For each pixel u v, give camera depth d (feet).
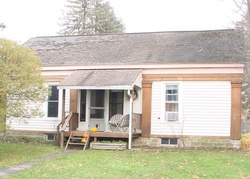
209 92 54.85
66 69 61.62
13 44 41.96
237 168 35.45
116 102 60.29
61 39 76.28
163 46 63.36
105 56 62.44
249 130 80.64
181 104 56.08
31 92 43.57
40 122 63.21
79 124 61.26
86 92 61.57
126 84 51.60
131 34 73.10
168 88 57.06
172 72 56.65
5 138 64.18
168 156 44.06
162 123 56.80
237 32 64.64
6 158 42.32
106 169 34.01
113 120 56.24
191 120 55.52
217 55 55.93
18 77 41.01
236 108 53.52
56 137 60.23
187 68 55.77
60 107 62.34
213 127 54.44
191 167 35.60
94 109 61.26
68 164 37.09
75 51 67.31
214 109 54.54
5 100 41.19
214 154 46.24
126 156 44.09
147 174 31.68
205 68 54.95
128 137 53.67
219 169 34.71
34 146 55.16
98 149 53.01
